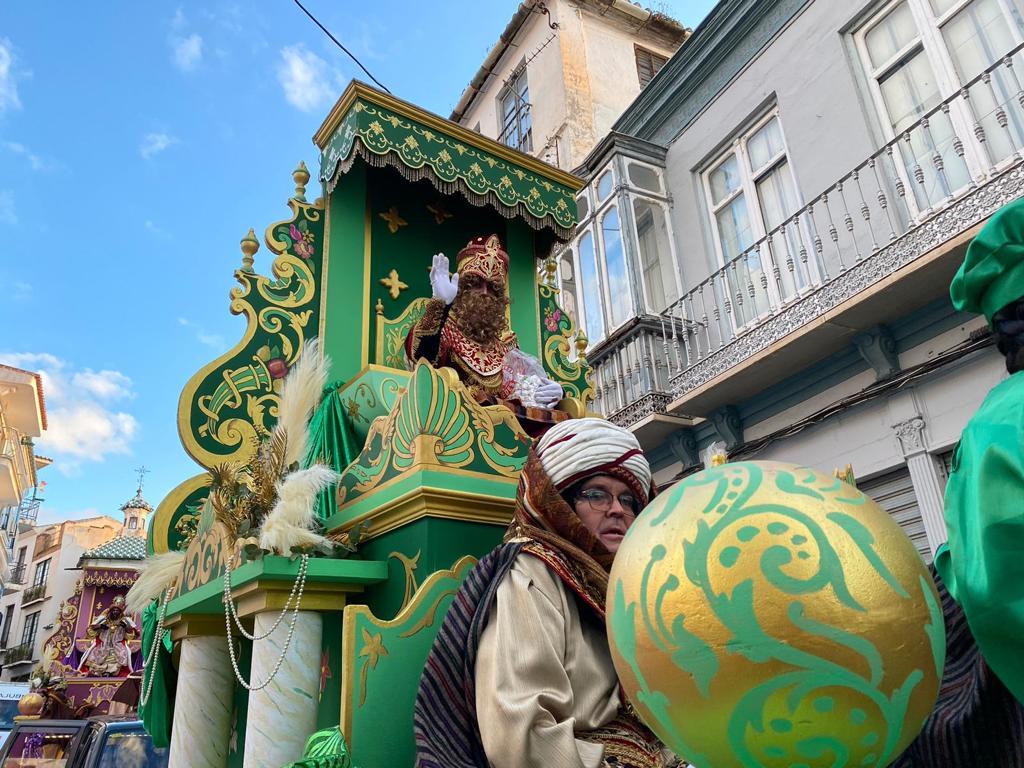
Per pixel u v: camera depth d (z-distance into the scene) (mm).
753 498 809
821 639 704
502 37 14594
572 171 10938
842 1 7742
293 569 2047
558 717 1385
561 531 1711
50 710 7004
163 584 2752
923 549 6207
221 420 2871
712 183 9508
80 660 9570
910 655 732
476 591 1628
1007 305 1007
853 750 728
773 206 8461
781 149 8414
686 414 8445
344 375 3221
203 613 2613
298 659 2020
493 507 2137
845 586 724
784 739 725
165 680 2934
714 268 9180
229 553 2238
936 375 6219
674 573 783
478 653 1511
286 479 2209
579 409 3225
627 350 9336
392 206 3807
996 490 823
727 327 8664
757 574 736
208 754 2496
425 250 3848
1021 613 793
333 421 2965
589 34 13461
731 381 7707
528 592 1538
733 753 754
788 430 7355
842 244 7293
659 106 10156
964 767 1026
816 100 7875
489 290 3186
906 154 6941
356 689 1716
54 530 32719
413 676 1823
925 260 5859
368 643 1772
